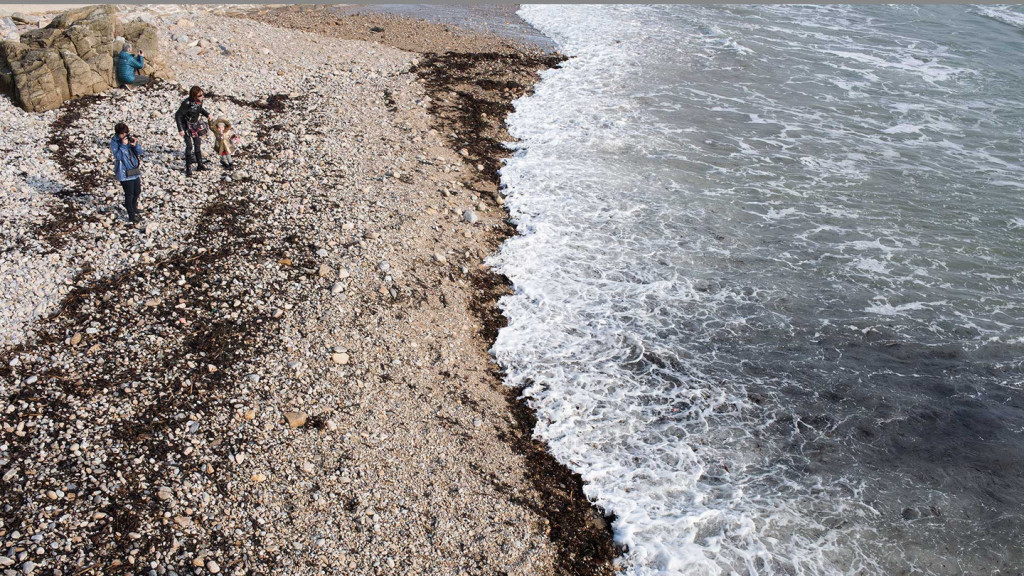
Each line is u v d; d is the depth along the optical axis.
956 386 12.38
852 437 11.41
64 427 9.38
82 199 13.64
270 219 14.16
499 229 15.99
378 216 14.95
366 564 8.59
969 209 17.22
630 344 13.05
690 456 10.97
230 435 9.80
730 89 24.11
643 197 17.42
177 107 17.69
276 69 21.62
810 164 19.22
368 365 11.45
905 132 21.11
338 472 9.65
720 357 12.88
